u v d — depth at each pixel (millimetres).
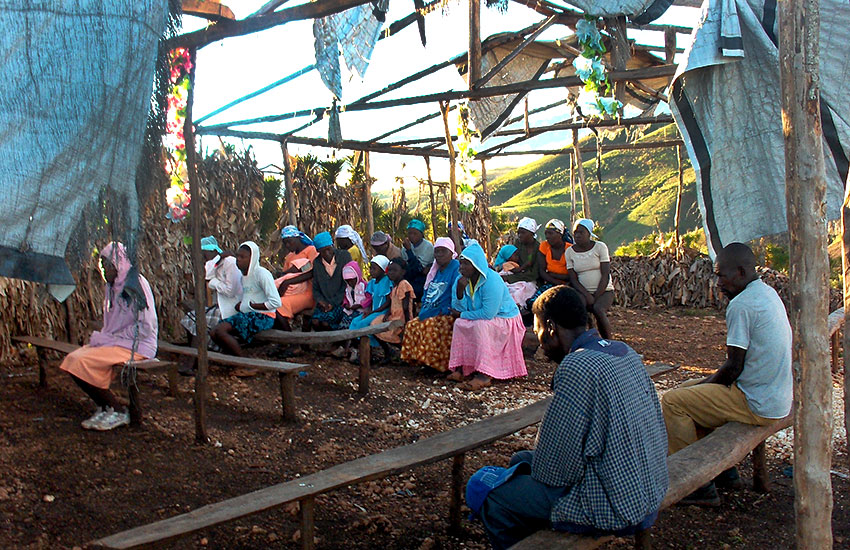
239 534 3961
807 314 3035
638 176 69562
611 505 2887
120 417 5395
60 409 5777
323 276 8844
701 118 5141
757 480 4832
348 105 7938
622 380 2951
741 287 4402
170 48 3664
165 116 3621
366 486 4770
